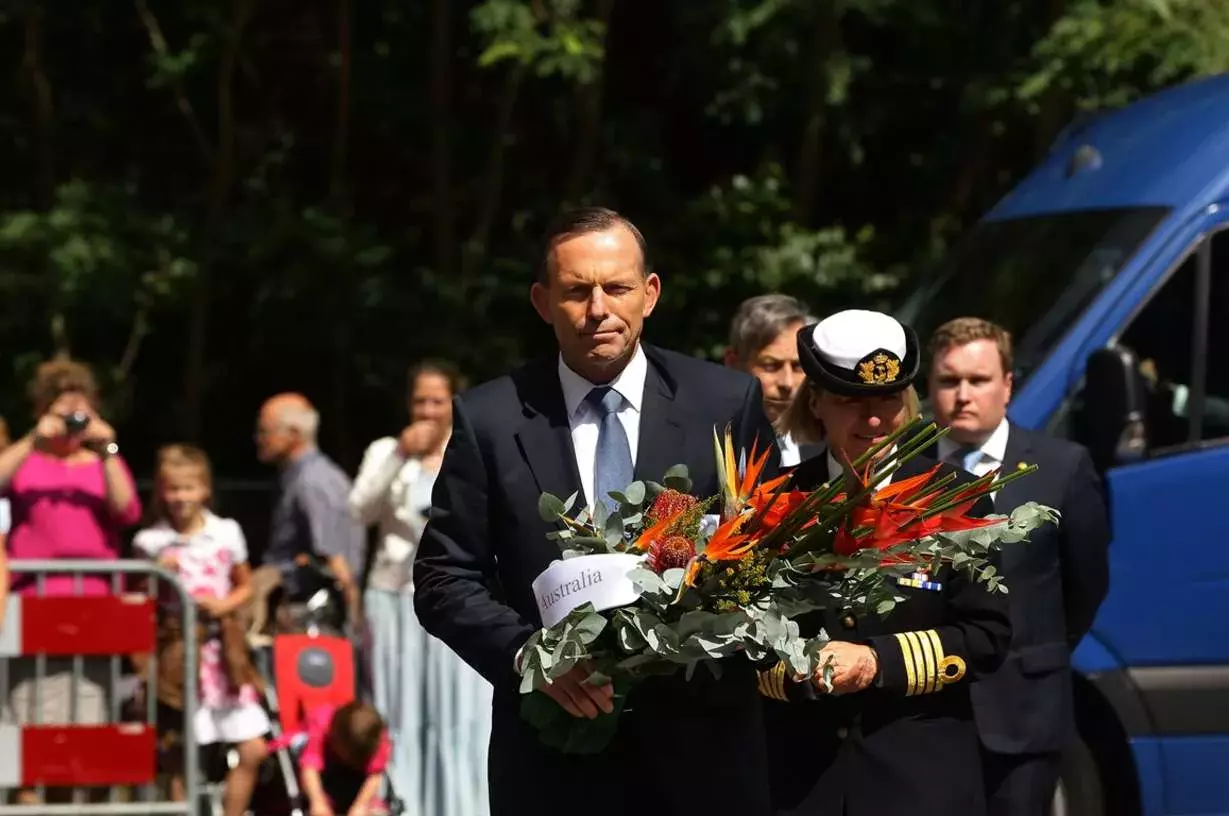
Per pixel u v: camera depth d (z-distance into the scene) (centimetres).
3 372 2020
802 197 2169
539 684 580
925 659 705
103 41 2277
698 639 567
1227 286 1158
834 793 728
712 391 647
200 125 2277
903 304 1355
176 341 2211
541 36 1983
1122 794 1130
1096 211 1228
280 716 1193
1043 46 1911
